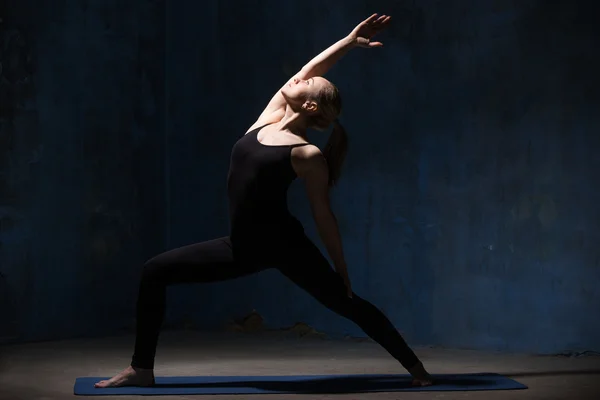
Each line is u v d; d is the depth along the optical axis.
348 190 8.07
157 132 8.66
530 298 7.27
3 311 7.55
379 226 7.93
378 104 7.94
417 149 7.76
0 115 7.49
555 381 5.80
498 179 7.41
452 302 7.60
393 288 7.86
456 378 5.84
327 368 6.50
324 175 5.32
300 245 5.40
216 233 8.59
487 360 6.90
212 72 8.66
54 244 7.87
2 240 7.52
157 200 8.67
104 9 8.23
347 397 5.12
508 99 7.37
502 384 5.58
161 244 8.70
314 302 8.27
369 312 5.48
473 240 7.51
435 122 7.68
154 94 8.63
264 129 5.48
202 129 8.68
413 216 7.78
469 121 7.54
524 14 7.30
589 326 7.06
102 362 6.70
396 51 7.86
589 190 7.06
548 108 7.21
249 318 8.53
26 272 7.68
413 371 5.51
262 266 5.44
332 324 8.19
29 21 7.67
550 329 7.19
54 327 7.89
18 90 7.61
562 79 7.16
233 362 6.79
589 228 7.06
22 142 7.64
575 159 7.11
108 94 8.26
